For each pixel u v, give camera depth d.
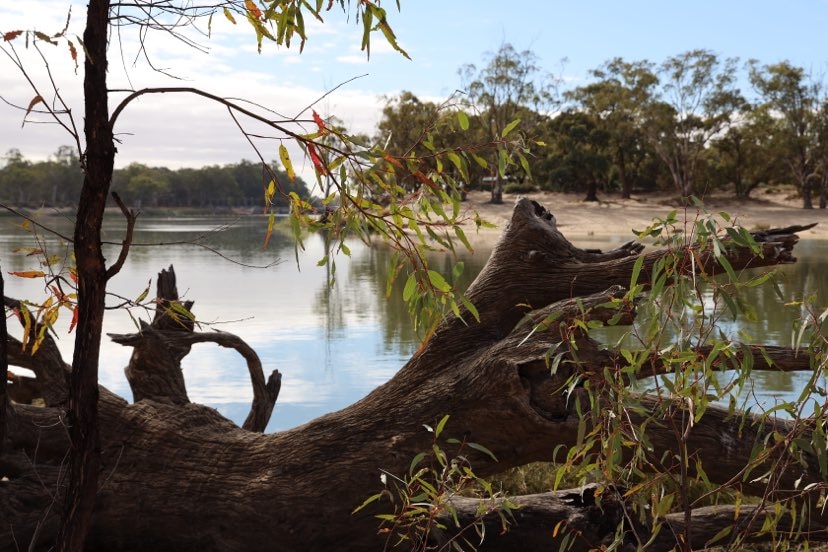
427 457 3.81
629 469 2.59
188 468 4.05
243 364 10.27
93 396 2.21
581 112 73.00
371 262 30.70
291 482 3.91
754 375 9.00
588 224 57.38
